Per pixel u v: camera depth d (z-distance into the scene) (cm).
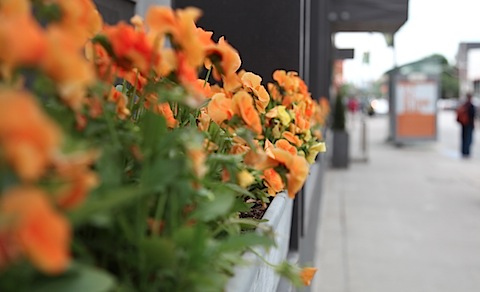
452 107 6900
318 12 671
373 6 1141
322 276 543
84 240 91
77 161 69
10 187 61
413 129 2092
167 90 110
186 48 109
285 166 148
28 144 59
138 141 101
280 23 363
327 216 829
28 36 65
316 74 674
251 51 366
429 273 551
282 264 128
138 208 93
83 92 90
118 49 105
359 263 585
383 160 1642
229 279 108
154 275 94
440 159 1692
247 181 137
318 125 416
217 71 133
